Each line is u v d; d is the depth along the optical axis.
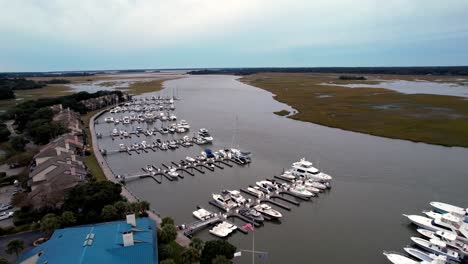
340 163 111.56
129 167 111.56
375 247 64.25
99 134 156.00
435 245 61.47
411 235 68.69
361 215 77.00
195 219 74.56
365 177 99.12
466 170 104.00
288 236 68.12
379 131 153.62
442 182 94.94
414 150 126.06
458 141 134.88
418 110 198.75
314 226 72.19
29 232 63.25
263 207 78.12
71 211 65.00
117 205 67.00
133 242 47.50
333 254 61.97
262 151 126.69
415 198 85.25
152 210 76.50
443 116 179.62
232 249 52.88
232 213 76.06
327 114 195.50
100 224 56.91
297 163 103.31
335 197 86.44
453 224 67.25
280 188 89.88
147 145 136.25
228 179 99.75
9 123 178.75
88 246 45.88
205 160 115.12
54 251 45.31
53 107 186.62
